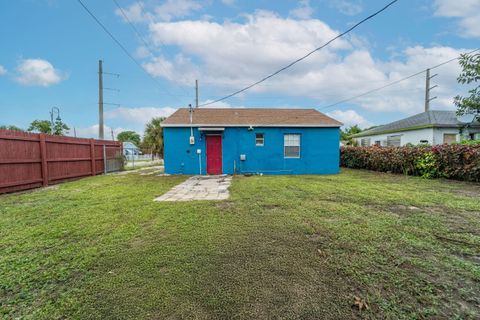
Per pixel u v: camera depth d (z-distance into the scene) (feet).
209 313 5.72
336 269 7.67
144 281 7.04
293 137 38.37
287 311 5.78
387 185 24.11
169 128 36.70
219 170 37.32
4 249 9.36
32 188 24.14
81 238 10.46
